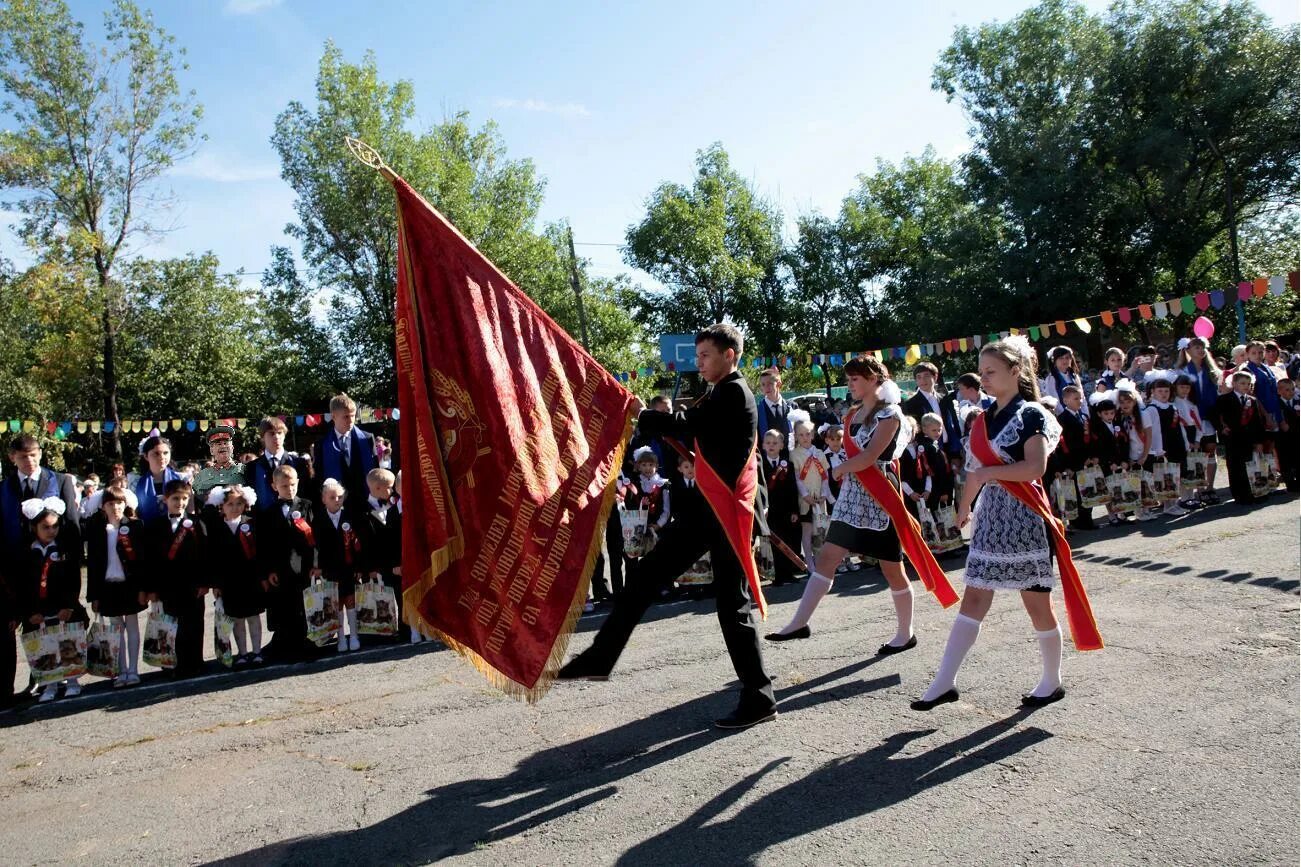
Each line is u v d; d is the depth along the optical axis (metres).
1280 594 5.73
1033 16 30.67
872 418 5.21
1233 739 3.62
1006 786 3.39
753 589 4.23
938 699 4.20
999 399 4.27
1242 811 3.03
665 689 5.05
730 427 4.25
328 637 6.72
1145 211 29.14
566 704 4.93
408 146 29.14
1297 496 9.74
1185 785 3.26
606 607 7.74
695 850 3.10
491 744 4.39
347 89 28.38
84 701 5.96
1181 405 9.77
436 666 6.11
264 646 7.00
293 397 29.23
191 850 3.46
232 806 3.87
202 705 5.55
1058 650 4.23
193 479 8.84
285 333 29.77
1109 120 29.72
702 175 42.44
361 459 7.25
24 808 4.05
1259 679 4.28
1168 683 4.34
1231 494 10.40
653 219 40.72
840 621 6.27
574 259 27.23
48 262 24.27
